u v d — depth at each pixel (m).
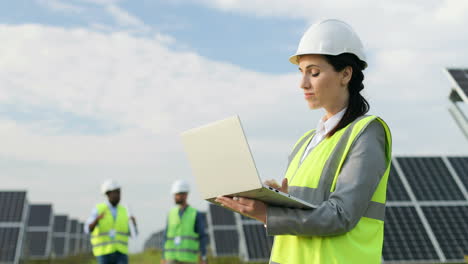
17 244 19.06
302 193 2.14
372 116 2.08
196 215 9.48
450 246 11.98
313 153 2.22
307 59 2.17
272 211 1.98
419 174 14.60
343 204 1.88
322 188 2.07
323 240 1.97
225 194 1.98
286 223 1.93
